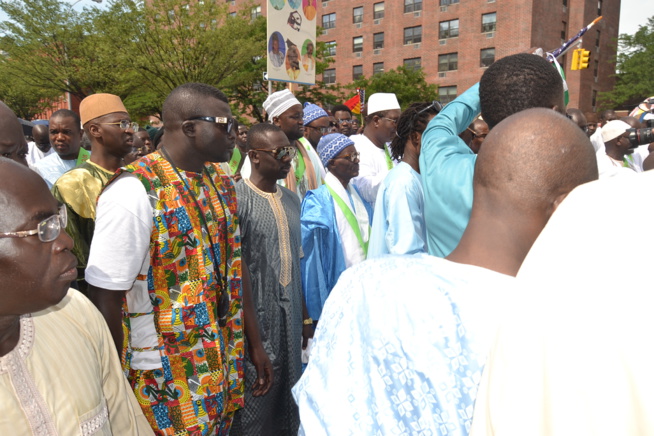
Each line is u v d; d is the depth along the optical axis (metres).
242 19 23.25
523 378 0.52
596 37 37.94
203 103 1.97
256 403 2.78
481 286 0.92
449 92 34.44
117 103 3.16
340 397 0.94
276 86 27.28
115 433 1.37
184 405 1.92
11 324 1.05
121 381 1.40
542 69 1.50
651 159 4.01
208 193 2.09
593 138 5.47
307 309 3.38
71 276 1.06
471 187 1.46
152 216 1.86
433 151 1.64
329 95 30.08
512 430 0.52
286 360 2.88
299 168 4.55
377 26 37.06
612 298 0.46
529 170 0.96
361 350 0.95
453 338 0.88
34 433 1.04
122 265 1.78
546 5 32.66
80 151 4.75
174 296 1.92
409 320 0.91
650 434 0.43
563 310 0.49
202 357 1.95
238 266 2.24
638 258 0.46
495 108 1.54
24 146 2.21
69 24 21.69
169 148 2.00
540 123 0.98
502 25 32.16
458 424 0.85
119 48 21.86
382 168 4.65
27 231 0.98
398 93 30.50
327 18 39.53
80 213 2.89
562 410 0.48
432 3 34.62
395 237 2.29
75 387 1.14
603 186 0.53
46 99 26.97
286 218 2.94
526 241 0.97
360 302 0.99
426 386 0.88
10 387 1.03
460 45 33.75
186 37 22.11
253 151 2.89
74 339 1.20
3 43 21.70
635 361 0.44
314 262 3.41
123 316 1.93
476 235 1.00
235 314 2.23
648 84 33.59
